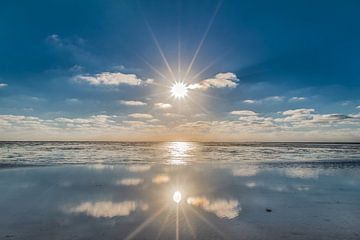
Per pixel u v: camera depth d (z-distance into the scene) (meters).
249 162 35.53
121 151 68.69
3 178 19.86
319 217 10.82
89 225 9.71
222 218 10.66
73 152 59.09
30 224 9.80
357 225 9.88
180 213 11.33
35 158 39.59
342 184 18.39
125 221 10.18
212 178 20.86
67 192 15.19
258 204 12.95
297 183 18.72
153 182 18.81
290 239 8.55
